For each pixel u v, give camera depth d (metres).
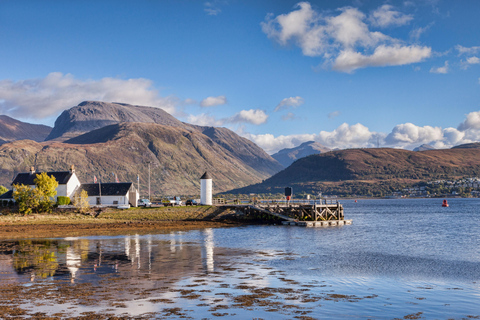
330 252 47.50
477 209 190.62
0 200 107.94
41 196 98.06
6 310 22.17
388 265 38.72
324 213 99.81
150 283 29.17
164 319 21.00
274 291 27.28
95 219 91.50
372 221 109.50
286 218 95.12
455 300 25.89
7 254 44.06
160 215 95.88
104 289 27.19
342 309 23.38
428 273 34.84
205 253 45.22
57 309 22.42
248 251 47.22
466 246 54.66
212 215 97.31
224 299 24.95
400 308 23.89
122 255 43.25
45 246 51.44
